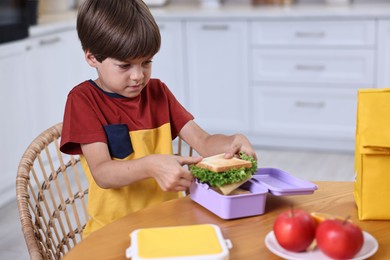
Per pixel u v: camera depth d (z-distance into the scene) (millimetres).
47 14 4453
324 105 4117
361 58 3949
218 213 1346
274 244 1182
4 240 2965
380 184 1304
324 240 1093
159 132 1694
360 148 1305
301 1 4566
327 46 4000
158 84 1746
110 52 1458
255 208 1347
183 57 4375
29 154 1569
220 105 4383
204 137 1711
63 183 3664
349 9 3990
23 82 3508
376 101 1317
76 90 1602
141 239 1158
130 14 1453
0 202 3379
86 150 1544
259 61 4199
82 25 1500
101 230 1298
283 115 4238
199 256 1078
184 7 4695
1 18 3305
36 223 1512
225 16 4176
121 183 1449
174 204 1436
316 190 1516
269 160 4066
